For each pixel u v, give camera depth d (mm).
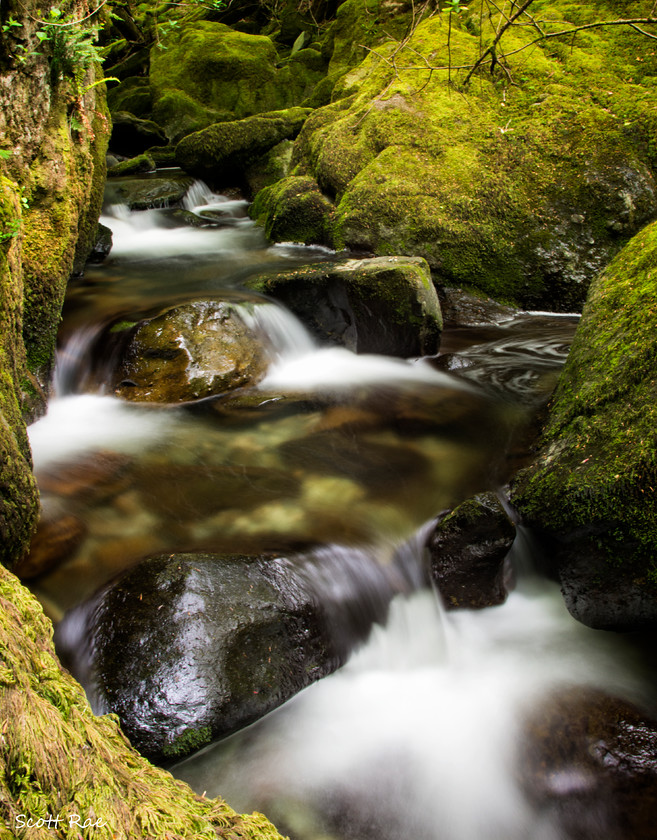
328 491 3805
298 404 4922
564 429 3686
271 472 4000
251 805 2422
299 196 8156
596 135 6941
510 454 4203
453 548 3297
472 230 6918
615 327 3805
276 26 18891
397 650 3100
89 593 2877
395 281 5516
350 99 9109
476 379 5406
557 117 7137
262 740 2643
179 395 4871
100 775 1188
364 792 2494
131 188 10633
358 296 5641
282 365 5621
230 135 11352
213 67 14344
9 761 1062
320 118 9180
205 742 2439
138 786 1262
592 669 2973
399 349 5812
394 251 7156
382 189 7262
